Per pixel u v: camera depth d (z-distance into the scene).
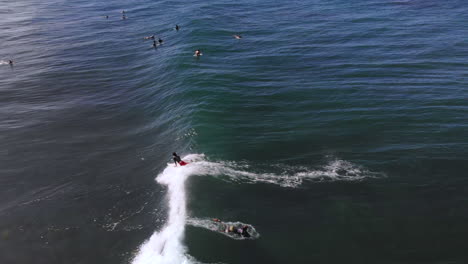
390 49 42.69
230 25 57.91
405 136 23.83
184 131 25.42
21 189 22.11
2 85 41.16
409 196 18.25
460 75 33.84
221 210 17.38
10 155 26.20
